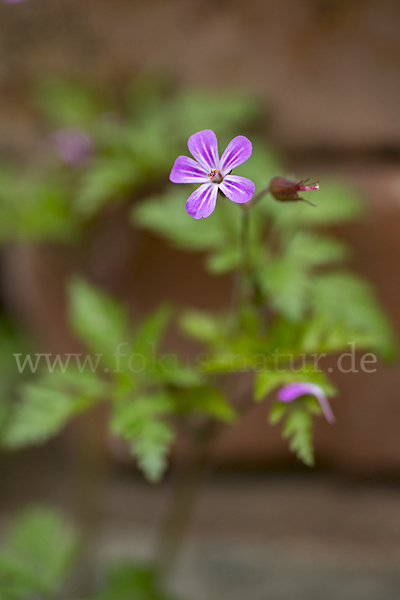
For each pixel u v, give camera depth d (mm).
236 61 370
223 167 246
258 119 369
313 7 353
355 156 361
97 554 372
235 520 371
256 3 361
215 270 304
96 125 367
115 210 359
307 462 268
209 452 326
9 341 430
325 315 288
